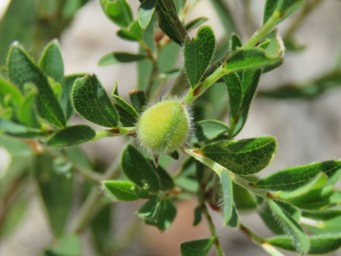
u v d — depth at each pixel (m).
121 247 0.32
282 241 0.16
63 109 0.15
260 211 0.17
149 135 0.14
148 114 0.14
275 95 0.27
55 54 0.15
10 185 0.30
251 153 0.14
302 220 0.17
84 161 0.23
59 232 0.28
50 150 0.22
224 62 0.14
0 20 0.28
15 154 0.22
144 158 0.16
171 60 0.21
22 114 0.13
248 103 0.16
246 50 0.13
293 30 0.26
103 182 0.16
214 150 0.15
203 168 0.17
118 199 0.16
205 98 0.25
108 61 0.18
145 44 0.19
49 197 0.28
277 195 0.14
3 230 0.33
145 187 0.16
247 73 0.16
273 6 0.14
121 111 0.15
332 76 0.27
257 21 0.40
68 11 0.27
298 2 0.14
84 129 0.14
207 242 0.16
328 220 0.17
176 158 0.15
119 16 0.18
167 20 0.15
